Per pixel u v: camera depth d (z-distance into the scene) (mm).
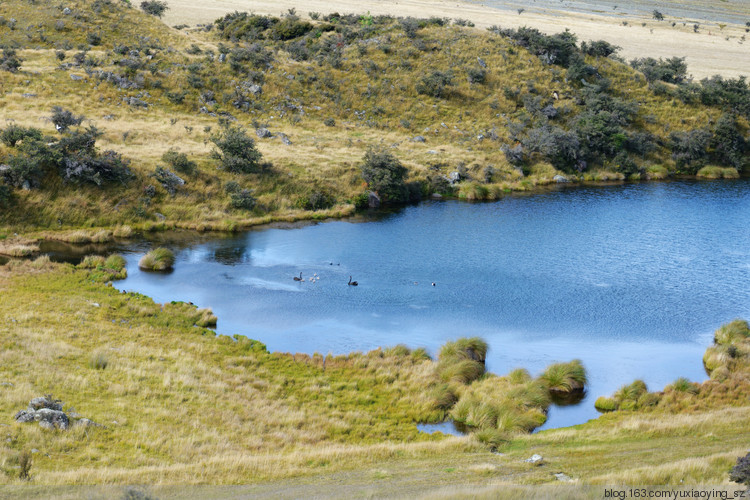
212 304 43781
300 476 23250
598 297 46656
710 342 40438
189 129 77812
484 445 27328
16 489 19953
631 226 64875
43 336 34438
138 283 46875
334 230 62031
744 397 32844
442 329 41156
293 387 33188
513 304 45094
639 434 27891
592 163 88750
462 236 60812
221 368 34344
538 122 91062
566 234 61906
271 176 69375
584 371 34938
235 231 60719
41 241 53750
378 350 37594
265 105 89062
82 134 62469
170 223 60281
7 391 27094
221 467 23500
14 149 60188
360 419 30328
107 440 25047
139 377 31344
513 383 34094
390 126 90000
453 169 79938
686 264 53969
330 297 45500
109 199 60094
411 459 25594
